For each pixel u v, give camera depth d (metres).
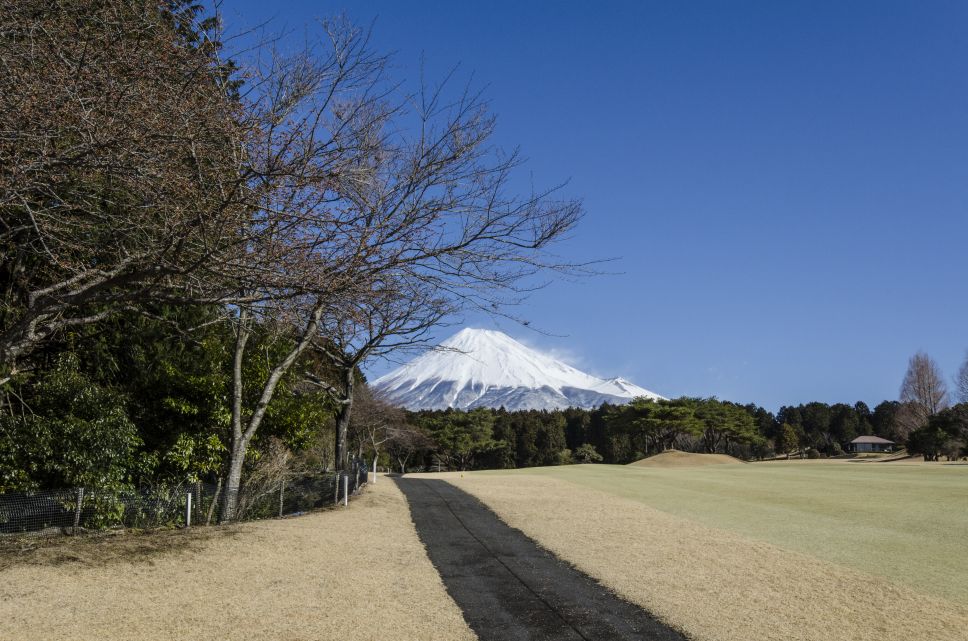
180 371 20.64
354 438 60.31
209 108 8.32
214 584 9.81
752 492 25.58
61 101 7.68
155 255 8.85
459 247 10.28
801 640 7.99
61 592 8.77
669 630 8.34
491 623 8.58
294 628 8.13
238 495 18.89
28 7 8.29
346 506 19.53
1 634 7.25
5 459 14.66
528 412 117.75
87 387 16.45
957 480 30.03
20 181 7.89
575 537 15.01
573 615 8.94
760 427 118.25
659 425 86.25
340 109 10.34
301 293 8.89
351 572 11.12
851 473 36.44
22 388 16.92
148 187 8.36
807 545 14.12
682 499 23.27
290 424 23.02
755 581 10.83
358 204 9.70
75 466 15.26
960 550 13.57
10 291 14.55
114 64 8.09
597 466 53.09
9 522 13.41
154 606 8.61
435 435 84.75
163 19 9.42
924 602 9.62
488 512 19.19
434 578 10.97
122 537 12.34
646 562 12.28
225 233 8.73
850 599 9.75
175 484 19.88
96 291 9.51
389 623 8.48
